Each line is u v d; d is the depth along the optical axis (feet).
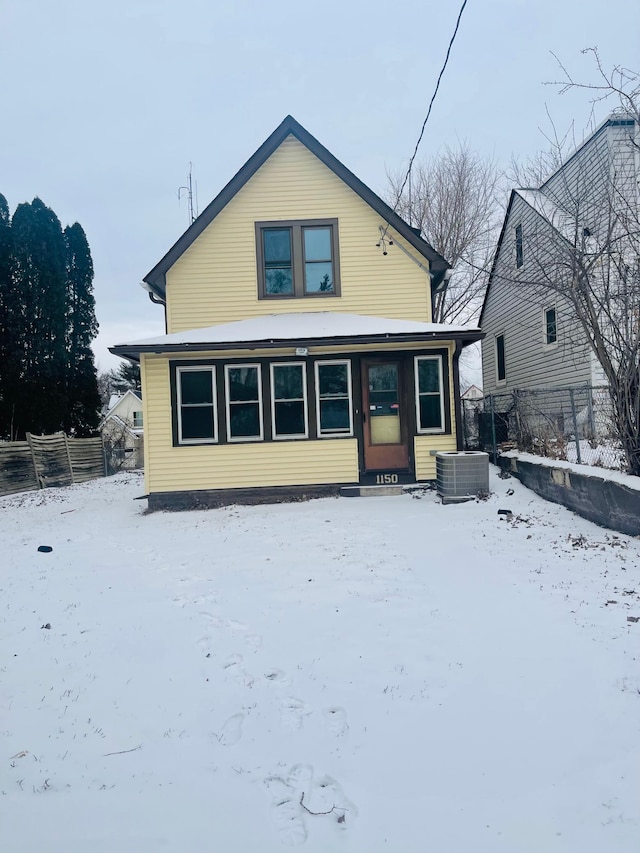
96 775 10.59
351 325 39.52
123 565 24.73
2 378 69.15
